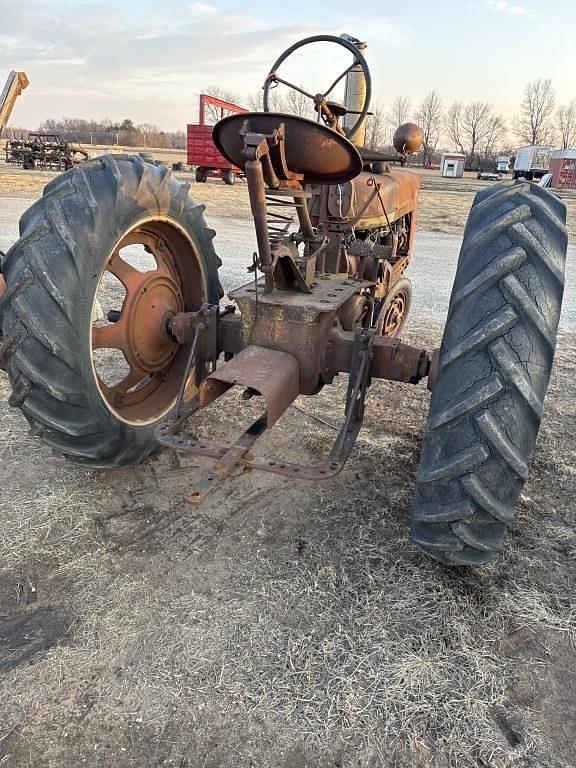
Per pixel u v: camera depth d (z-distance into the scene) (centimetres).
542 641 219
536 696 198
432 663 206
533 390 192
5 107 647
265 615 225
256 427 243
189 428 371
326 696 194
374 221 433
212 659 206
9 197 1691
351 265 380
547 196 222
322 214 366
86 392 256
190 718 186
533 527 283
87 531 269
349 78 435
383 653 210
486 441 192
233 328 285
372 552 260
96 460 279
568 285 874
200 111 2511
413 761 177
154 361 318
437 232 1453
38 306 237
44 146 2895
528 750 180
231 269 891
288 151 246
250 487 307
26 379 244
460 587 241
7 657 205
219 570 248
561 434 381
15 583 238
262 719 186
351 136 316
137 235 299
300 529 275
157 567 249
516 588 243
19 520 272
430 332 600
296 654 209
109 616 223
